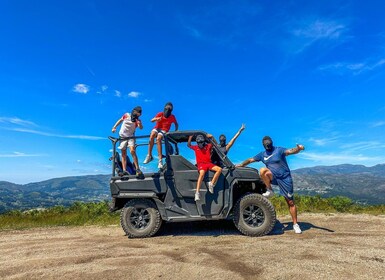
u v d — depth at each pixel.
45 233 7.50
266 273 3.41
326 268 3.51
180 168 6.30
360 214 8.61
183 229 6.86
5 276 3.73
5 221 9.88
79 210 11.47
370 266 3.57
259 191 6.85
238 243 5.16
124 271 3.65
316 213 8.82
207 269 3.60
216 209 6.05
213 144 6.31
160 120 6.56
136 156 6.64
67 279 3.47
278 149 6.21
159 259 4.16
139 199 6.34
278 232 6.15
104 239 6.24
